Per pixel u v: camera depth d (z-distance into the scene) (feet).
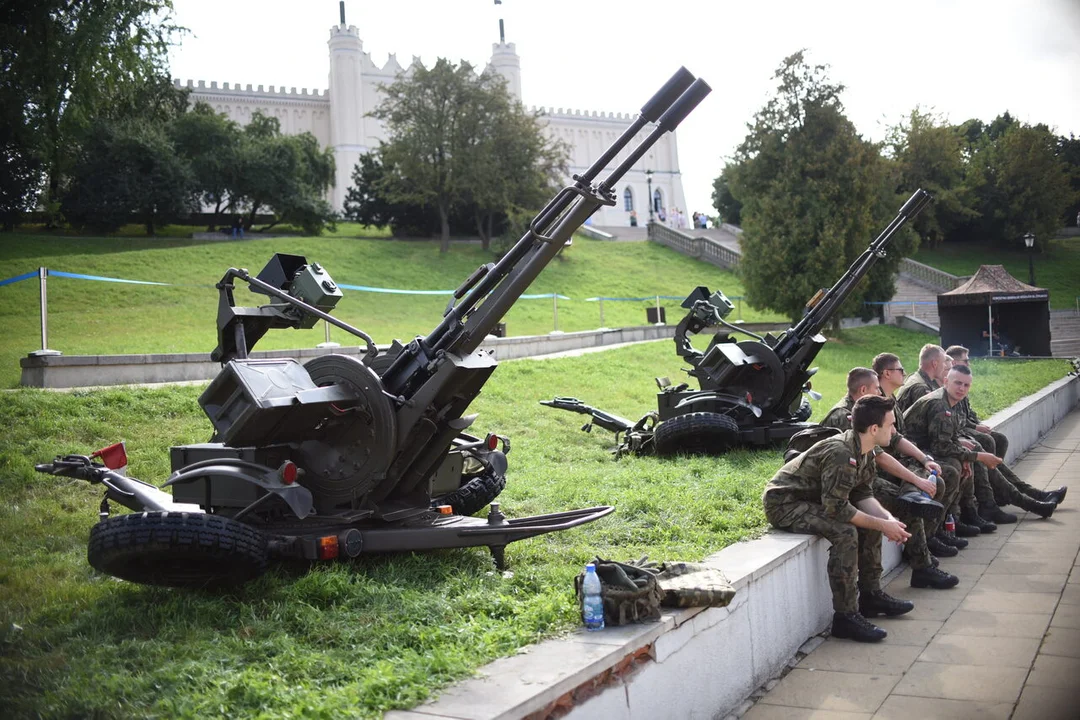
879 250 36.19
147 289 92.32
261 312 19.13
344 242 142.10
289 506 16.79
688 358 38.63
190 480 17.12
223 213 169.17
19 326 70.59
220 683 11.89
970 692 14.88
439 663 12.02
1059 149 177.47
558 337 72.90
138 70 69.10
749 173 108.99
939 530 25.75
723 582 14.66
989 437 30.07
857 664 16.81
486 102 143.74
